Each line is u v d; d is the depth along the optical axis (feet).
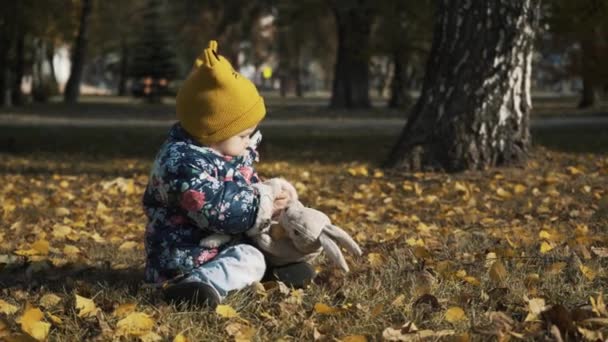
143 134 59.72
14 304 12.55
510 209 22.49
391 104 110.42
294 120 80.69
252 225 12.34
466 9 30.76
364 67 108.47
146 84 143.95
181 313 11.45
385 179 30.09
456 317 10.94
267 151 44.14
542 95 190.90
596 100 105.19
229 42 132.46
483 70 30.68
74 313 11.44
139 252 17.08
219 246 12.51
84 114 94.94
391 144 46.96
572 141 45.88
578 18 46.03
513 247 16.10
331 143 49.32
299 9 103.45
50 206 25.12
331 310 11.44
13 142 50.65
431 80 31.58
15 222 21.54
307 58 193.47
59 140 54.39
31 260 15.70
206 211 12.03
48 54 155.12
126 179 32.12
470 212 21.74
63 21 120.06
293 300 12.00
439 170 30.76
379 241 17.51
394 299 12.09
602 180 28.22
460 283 13.10
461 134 30.78
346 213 22.04
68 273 14.79
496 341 10.11
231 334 10.69
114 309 11.87
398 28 76.79
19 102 116.37
